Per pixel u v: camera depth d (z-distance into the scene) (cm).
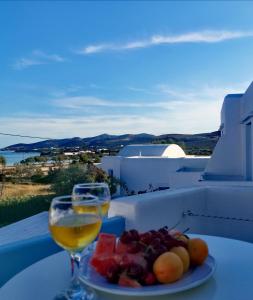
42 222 531
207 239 172
